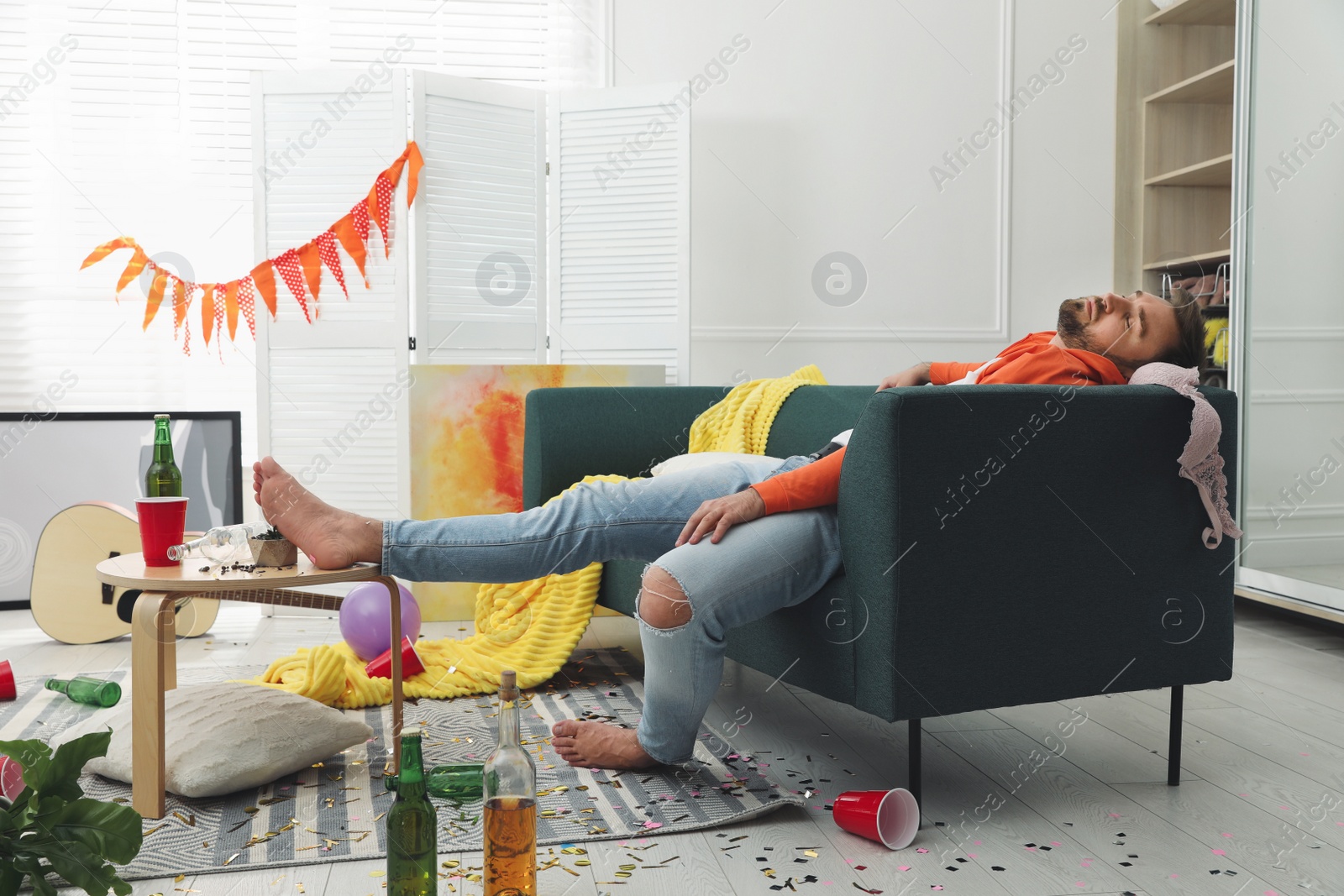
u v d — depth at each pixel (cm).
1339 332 258
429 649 226
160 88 337
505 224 327
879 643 143
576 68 353
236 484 326
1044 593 151
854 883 129
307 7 342
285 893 124
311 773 165
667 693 154
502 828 114
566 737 171
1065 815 153
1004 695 149
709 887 127
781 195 353
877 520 142
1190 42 366
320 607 197
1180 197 367
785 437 245
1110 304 168
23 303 333
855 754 180
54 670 237
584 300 335
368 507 316
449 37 347
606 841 140
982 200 363
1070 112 366
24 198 332
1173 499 160
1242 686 230
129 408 337
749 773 168
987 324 366
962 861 136
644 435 255
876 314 359
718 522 153
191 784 148
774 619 168
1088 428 152
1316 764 178
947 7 358
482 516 162
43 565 265
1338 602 262
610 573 229
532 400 246
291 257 309
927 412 142
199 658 252
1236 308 298
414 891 113
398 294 311
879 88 356
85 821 104
